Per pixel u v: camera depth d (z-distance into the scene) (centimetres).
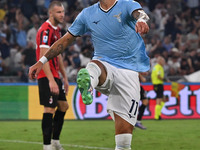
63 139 2414
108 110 1266
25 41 5031
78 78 1077
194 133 2769
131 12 1163
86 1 5391
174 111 4016
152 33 5244
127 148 1238
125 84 1223
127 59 1242
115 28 1211
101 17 1221
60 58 1891
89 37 4788
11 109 3800
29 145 2150
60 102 1825
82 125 3312
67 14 5125
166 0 5753
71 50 4788
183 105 4022
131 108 1233
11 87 3797
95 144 2184
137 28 1062
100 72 1177
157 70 3825
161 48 5084
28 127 3122
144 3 5669
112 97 1249
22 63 4666
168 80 4084
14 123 3472
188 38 5478
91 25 1243
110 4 1214
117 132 1237
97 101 3853
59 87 1817
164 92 3997
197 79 4431
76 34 1301
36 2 5341
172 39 5438
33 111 3809
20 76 4434
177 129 3028
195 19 5753
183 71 5009
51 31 1745
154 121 3747
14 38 4981
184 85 4016
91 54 4731
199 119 3981
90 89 1100
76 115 3838
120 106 1234
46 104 1725
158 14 5566
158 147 2089
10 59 4722
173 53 5112
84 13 1262
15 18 5125
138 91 1258
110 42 1231
